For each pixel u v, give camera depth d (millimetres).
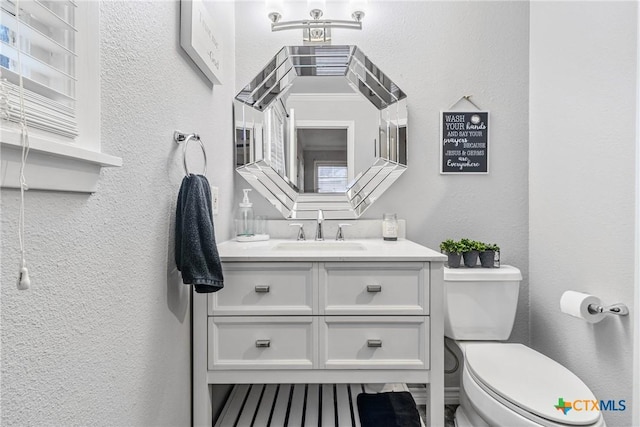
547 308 1511
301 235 1565
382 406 1269
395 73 1662
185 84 1038
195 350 1058
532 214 1626
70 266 547
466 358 1198
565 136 1396
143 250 786
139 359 769
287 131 1606
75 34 555
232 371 1064
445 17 1659
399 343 1062
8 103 414
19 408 451
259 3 1660
